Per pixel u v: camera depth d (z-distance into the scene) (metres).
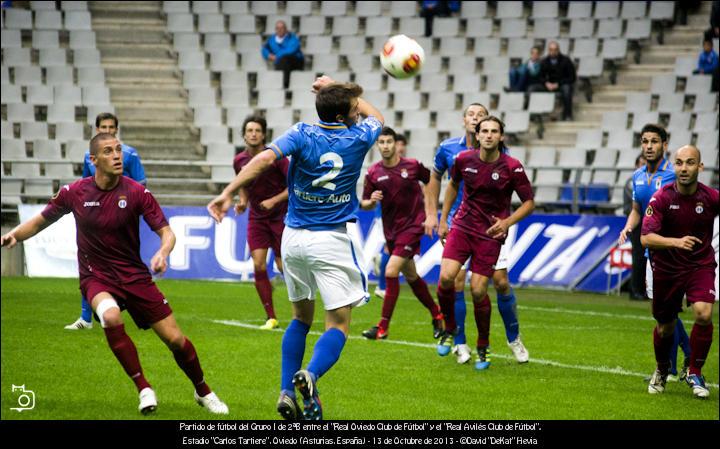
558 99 52.53
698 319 18.41
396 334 26.02
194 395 15.93
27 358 19.70
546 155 48.16
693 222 18.12
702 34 56.06
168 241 14.81
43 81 55.38
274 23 58.28
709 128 48.84
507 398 17.66
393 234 25.36
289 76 54.44
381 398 17.17
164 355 20.77
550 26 56.56
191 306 30.59
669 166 20.69
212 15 58.56
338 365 20.50
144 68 56.03
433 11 56.59
